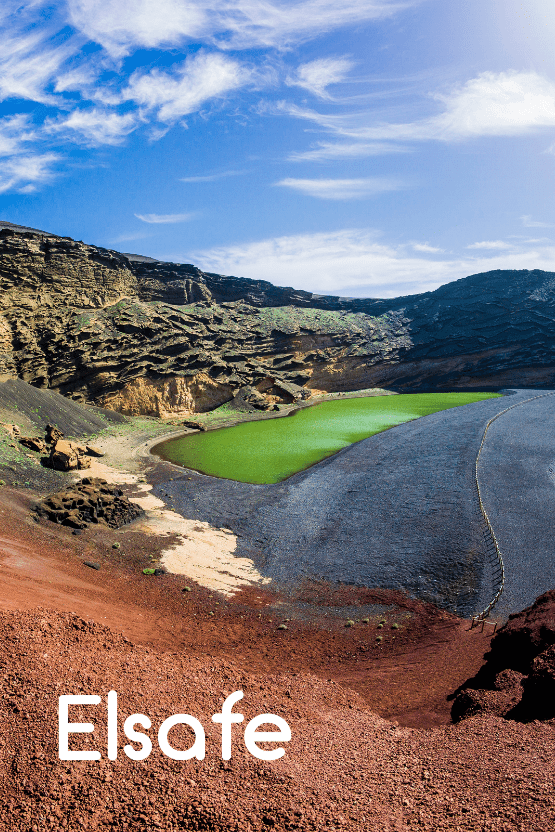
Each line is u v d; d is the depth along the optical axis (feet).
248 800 30.71
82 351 234.58
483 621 72.64
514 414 213.66
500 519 105.81
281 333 342.44
